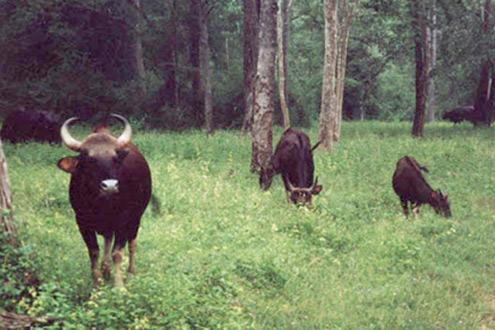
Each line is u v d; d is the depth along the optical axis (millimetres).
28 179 13438
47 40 33500
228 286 7996
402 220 12492
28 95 30984
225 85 37312
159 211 10312
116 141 7336
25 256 7008
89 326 6215
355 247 10633
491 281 9656
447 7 33438
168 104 34688
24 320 6281
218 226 11000
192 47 35062
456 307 8414
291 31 53531
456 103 57031
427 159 20594
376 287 8883
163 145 20547
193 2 33688
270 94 16766
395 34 35656
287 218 11547
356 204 13836
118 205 7469
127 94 33062
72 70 32250
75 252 8914
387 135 32062
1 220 7207
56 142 20922
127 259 8703
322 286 8633
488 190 16078
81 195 7250
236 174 16266
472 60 33656
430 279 9547
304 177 13102
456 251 10969
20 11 31953
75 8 33156
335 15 21688
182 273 8039
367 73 46875
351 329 7477
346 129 38125
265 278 8641
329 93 21875
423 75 31188
